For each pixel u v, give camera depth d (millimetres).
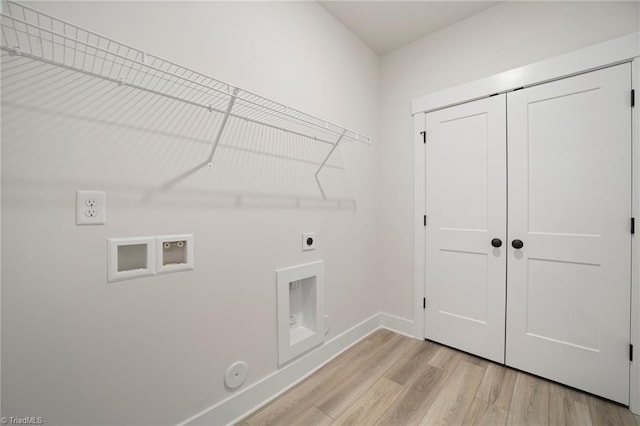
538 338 1599
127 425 967
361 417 1293
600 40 1421
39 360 806
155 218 1024
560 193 1529
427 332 2084
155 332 1031
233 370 1271
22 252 776
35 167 793
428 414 1308
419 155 2098
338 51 1899
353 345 2016
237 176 1291
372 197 2268
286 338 1506
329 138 1822
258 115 1382
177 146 1083
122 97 947
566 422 1253
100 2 900
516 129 1667
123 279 953
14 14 765
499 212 1734
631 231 1344
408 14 1847
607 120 1398
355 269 2078
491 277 1769
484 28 1800
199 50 1146
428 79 2064
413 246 2156
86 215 874
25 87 781
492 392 1466
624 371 1356
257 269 1377
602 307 1417
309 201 1680
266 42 1417
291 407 1366
